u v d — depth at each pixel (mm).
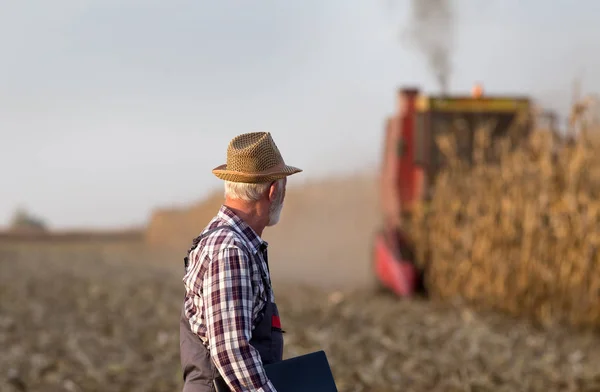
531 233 21016
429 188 25047
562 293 20500
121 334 18328
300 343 16188
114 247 66375
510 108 25219
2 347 16891
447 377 13750
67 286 29766
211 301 5559
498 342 16578
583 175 20453
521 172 21828
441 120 25062
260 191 5945
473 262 22578
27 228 91938
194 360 5809
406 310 22047
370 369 13859
